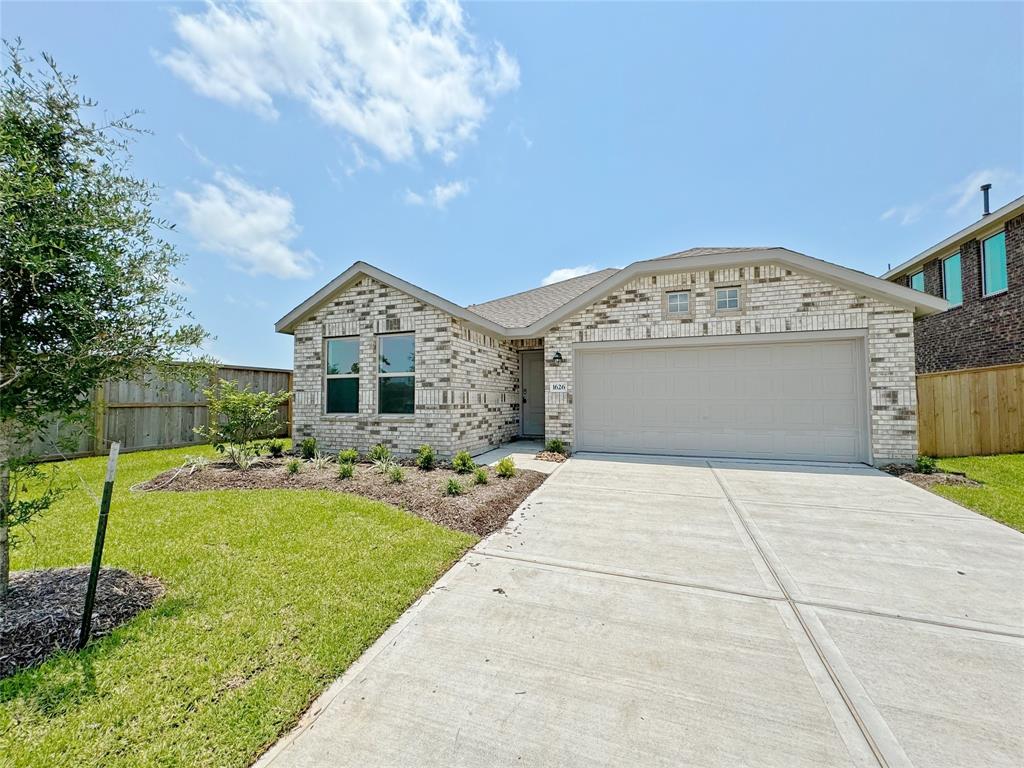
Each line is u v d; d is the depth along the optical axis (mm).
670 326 9422
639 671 2492
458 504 5508
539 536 4738
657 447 9688
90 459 9383
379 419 9547
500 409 11711
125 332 3105
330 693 2291
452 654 2643
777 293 8766
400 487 6328
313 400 10164
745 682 2395
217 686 2287
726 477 7516
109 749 1878
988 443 9133
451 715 2145
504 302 14812
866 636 2840
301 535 4488
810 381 8719
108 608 2982
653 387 9734
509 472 7227
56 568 3580
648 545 4461
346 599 3215
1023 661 2572
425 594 3400
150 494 6145
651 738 2004
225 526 4738
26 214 2645
